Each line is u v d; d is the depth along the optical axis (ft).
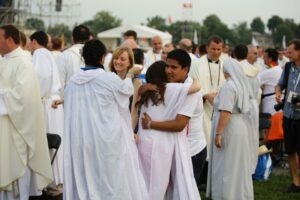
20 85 37.24
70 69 49.01
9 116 37.42
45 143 39.11
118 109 32.91
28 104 37.52
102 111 32.30
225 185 41.04
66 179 32.60
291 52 50.49
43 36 47.65
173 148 32.91
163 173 32.60
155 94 32.89
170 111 32.81
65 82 49.14
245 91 41.39
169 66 33.19
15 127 37.60
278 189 51.31
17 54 38.17
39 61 45.42
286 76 51.52
